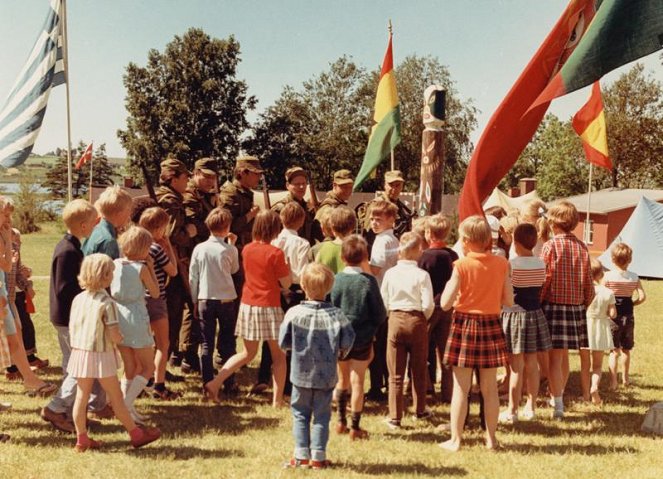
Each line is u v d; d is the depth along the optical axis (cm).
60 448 516
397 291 589
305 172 806
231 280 680
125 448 522
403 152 5894
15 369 764
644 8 556
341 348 488
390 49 1009
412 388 684
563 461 507
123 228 705
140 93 5562
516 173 7581
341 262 638
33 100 1234
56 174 8975
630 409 679
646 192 3578
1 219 589
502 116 634
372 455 516
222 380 646
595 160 1739
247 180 816
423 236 680
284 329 489
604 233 3328
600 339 701
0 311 580
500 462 504
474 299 530
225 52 5691
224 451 519
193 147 5603
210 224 672
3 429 564
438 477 468
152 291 587
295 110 6625
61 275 572
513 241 625
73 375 509
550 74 625
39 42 1262
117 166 9412
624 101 5553
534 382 633
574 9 618
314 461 483
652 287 2148
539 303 619
